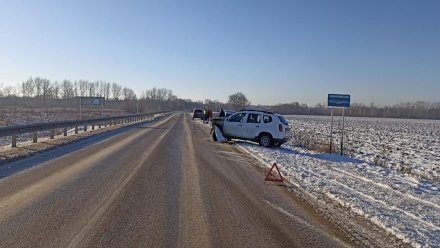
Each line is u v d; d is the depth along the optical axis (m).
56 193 8.41
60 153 15.28
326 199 9.01
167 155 15.46
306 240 6.02
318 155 18.83
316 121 86.50
